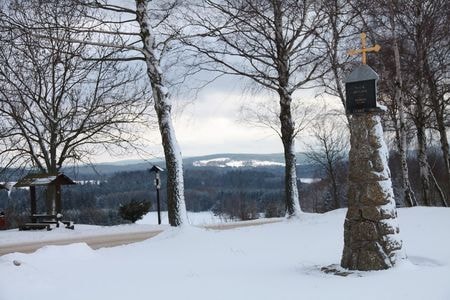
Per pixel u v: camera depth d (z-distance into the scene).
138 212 34.16
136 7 18.52
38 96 28.62
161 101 18.36
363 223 9.27
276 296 7.36
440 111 28.98
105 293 7.80
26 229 26.81
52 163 29.27
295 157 21.67
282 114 21.66
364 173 9.41
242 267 10.01
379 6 23.20
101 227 26.98
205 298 7.38
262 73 21.64
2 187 30.47
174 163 18.16
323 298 7.16
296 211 21.16
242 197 47.41
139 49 18.41
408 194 23.61
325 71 22.38
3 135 28.36
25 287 8.09
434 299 6.92
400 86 23.53
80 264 10.54
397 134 29.08
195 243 14.39
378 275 8.57
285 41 21.00
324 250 11.99
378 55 25.05
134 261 11.12
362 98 9.65
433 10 23.72
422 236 13.09
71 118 29.09
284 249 12.45
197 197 55.50
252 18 20.44
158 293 7.73
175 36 19.36
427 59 25.11
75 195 41.66
